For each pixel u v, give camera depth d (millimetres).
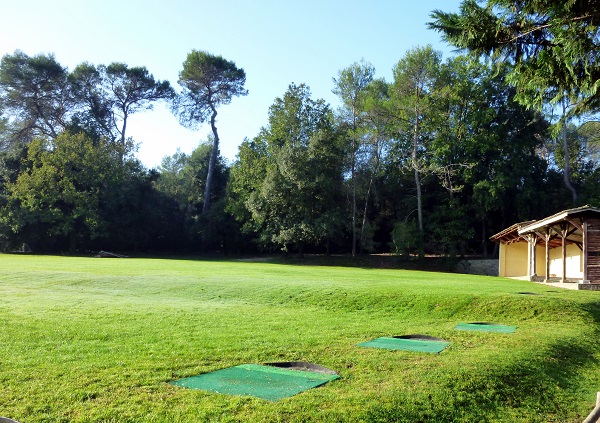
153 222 59656
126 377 6949
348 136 51562
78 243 57312
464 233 48438
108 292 18438
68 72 62906
